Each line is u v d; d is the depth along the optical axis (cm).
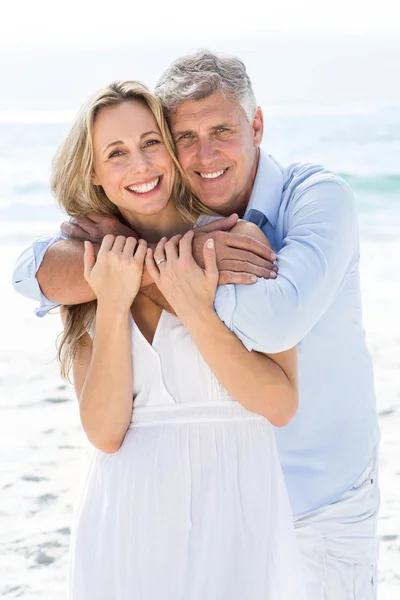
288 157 2558
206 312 249
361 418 298
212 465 251
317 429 294
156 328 263
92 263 266
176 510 249
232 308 246
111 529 254
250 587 244
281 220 297
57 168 290
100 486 262
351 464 296
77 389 286
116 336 258
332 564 295
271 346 246
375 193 2089
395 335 970
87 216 292
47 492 611
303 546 295
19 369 893
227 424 254
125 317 259
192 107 289
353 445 296
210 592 243
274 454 259
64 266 274
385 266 1388
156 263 256
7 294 1265
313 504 295
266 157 306
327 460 295
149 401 260
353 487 297
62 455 674
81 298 272
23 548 536
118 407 258
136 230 295
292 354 259
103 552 254
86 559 257
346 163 2378
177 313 253
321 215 274
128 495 253
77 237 288
